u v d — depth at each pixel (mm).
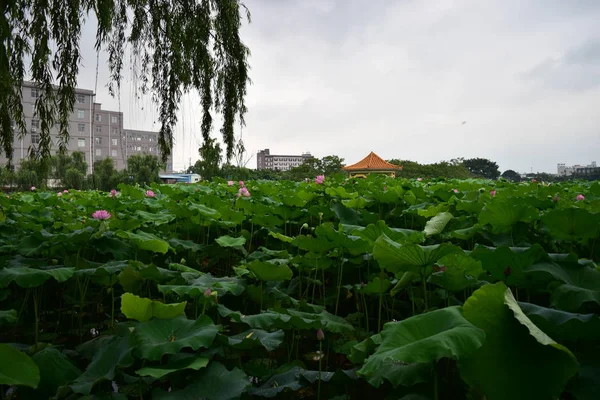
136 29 4961
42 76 4273
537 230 3395
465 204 3867
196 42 5383
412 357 1272
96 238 3387
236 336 2115
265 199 5473
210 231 5039
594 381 1475
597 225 2580
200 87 5699
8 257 3428
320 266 2943
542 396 1295
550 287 2092
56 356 2062
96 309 3529
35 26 4035
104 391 1807
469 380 1347
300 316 2309
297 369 2064
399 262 1960
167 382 2146
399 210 4820
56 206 6188
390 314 3064
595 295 1817
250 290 2654
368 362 1398
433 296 2654
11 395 2182
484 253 2164
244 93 6090
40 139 4508
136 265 2777
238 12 5828
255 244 4891
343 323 2494
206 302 2355
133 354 1762
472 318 1448
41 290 3441
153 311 1905
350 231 3123
